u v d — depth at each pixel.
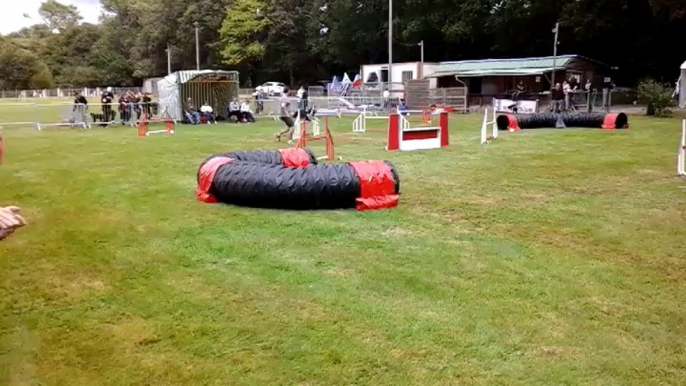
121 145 15.77
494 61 34.72
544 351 3.54
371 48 47.66
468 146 14.50
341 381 3.20
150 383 3.21
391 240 6.01
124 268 5.18
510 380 3.21
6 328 3.95
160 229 6.52
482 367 3.35
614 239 6.04
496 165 11.30
